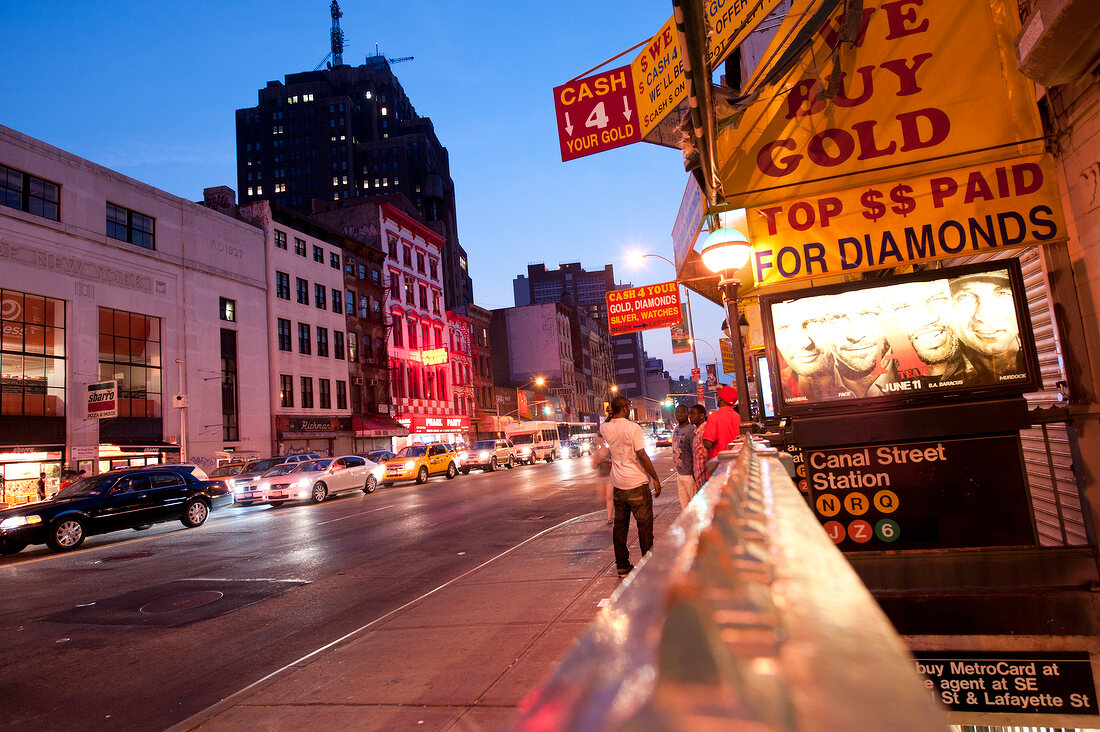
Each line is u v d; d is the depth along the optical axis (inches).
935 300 173.6
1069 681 150.7
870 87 185.3
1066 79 157.4
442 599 262.4
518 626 214.7
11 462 919.7
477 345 2390.5
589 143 259.6
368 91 5359.3
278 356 1407.5
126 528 572.1
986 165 180.1
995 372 168.7
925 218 183.0
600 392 3892.7
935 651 156.9
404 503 710.5
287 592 318.3
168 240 1191.6
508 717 148.5
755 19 180.2
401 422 1820.9
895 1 184.4
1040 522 197.8
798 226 190.1
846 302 178.9
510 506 608.1
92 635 262.8
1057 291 173.9
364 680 179.9
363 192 4965.6
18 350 942.4
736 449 118.3
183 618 281.0
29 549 557.6
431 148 5447.8
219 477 1018.7
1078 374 166.9
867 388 174.9
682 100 224.1
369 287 1759.4
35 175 985.5
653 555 23.4
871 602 17.6
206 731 156.6
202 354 1232.8
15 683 212.5
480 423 2258.9
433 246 2144.4
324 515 649.0
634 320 787.4
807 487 174.9
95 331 1047.6
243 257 1350.9
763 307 183.3
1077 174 165.3
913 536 167.8
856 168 185.8
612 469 279.4
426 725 148.6
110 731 174.7
